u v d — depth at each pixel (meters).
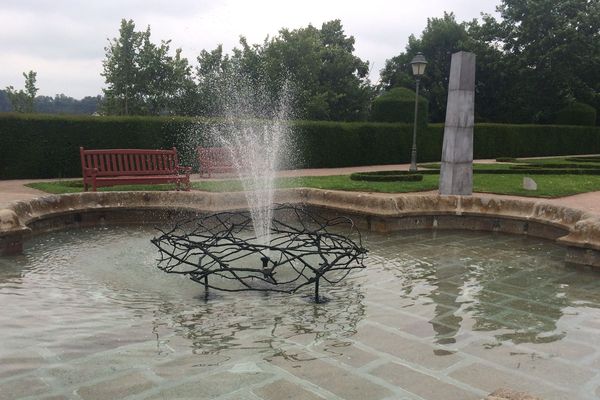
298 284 4.78
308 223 8.48
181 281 4.79
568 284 5.01
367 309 4.12
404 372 2.97
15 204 6.68
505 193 9.41
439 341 3.47
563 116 31.09
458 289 4.78
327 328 3.67
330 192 8.60
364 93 33.78
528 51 33.72
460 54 8.42
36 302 4.12
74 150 13.63
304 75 27.58
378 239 7.21
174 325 3.67
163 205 8.34
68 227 7.73
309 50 27.95
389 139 20.30
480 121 35.50
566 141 27.97
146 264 5.41
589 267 5.61
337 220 8.38
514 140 25.47
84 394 2.66
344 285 4.82
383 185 10.54
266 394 2.67
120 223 8.15
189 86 24.72
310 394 2.68
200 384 2.78
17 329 3.53
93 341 3.34
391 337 3.52
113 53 23.19
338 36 38.00
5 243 5.78
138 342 3.34
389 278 5.12
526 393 2.51
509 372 3.00
